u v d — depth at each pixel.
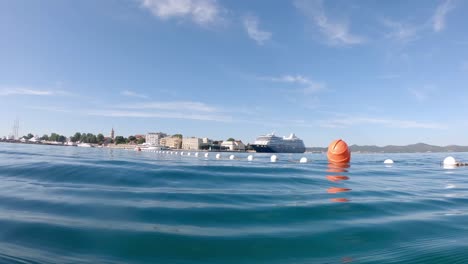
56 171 9.42
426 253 3.45
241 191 6.83
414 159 26.67
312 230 4.15
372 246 3.64
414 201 6.14
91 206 5.18
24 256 3.14
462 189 7.86
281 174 10.26
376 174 11.41
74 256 3.16
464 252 3.49
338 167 14.21
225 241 3.65
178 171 10.04
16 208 5.04
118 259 3.10
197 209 5.09
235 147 141.12
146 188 7.00
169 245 3.49
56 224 4.16
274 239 3.77
